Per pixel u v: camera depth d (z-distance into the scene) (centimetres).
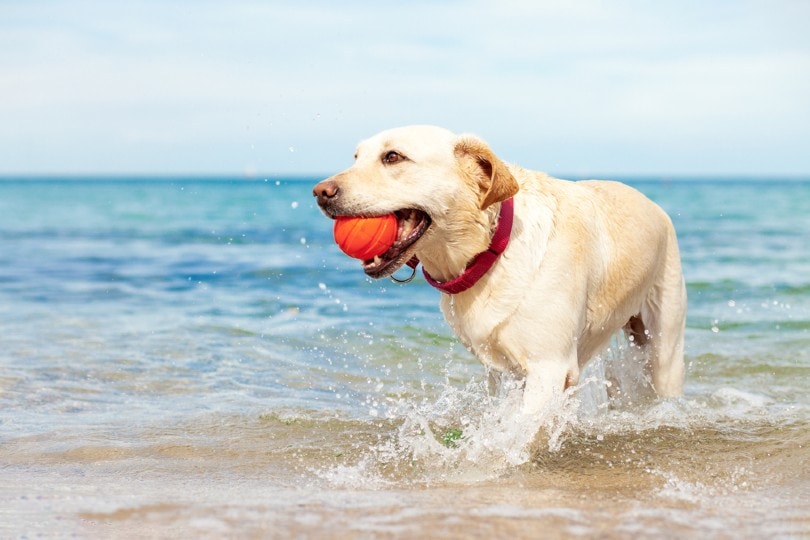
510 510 311
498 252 407
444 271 424
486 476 380
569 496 338
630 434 457
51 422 478
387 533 281
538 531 284
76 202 4191
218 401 538
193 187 8138
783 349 698
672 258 518
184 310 886
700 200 3859
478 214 404
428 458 408
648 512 311
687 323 805
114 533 287
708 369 644
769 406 531
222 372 620
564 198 444
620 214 478
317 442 444
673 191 5803
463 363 655
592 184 491
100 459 407
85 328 785
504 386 454
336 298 945
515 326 411
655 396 522
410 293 971
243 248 1552
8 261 1364
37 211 3195
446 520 296
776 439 445
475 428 462
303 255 1401
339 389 580
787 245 1494
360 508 314
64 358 653
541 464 399
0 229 2166
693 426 476
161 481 368
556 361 416
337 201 394
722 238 1648
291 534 282
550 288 410
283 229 2055
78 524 297
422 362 657
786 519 303
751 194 4947
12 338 732
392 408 523
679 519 301
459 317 425
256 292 1002
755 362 658
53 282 1117
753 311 858
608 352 534
